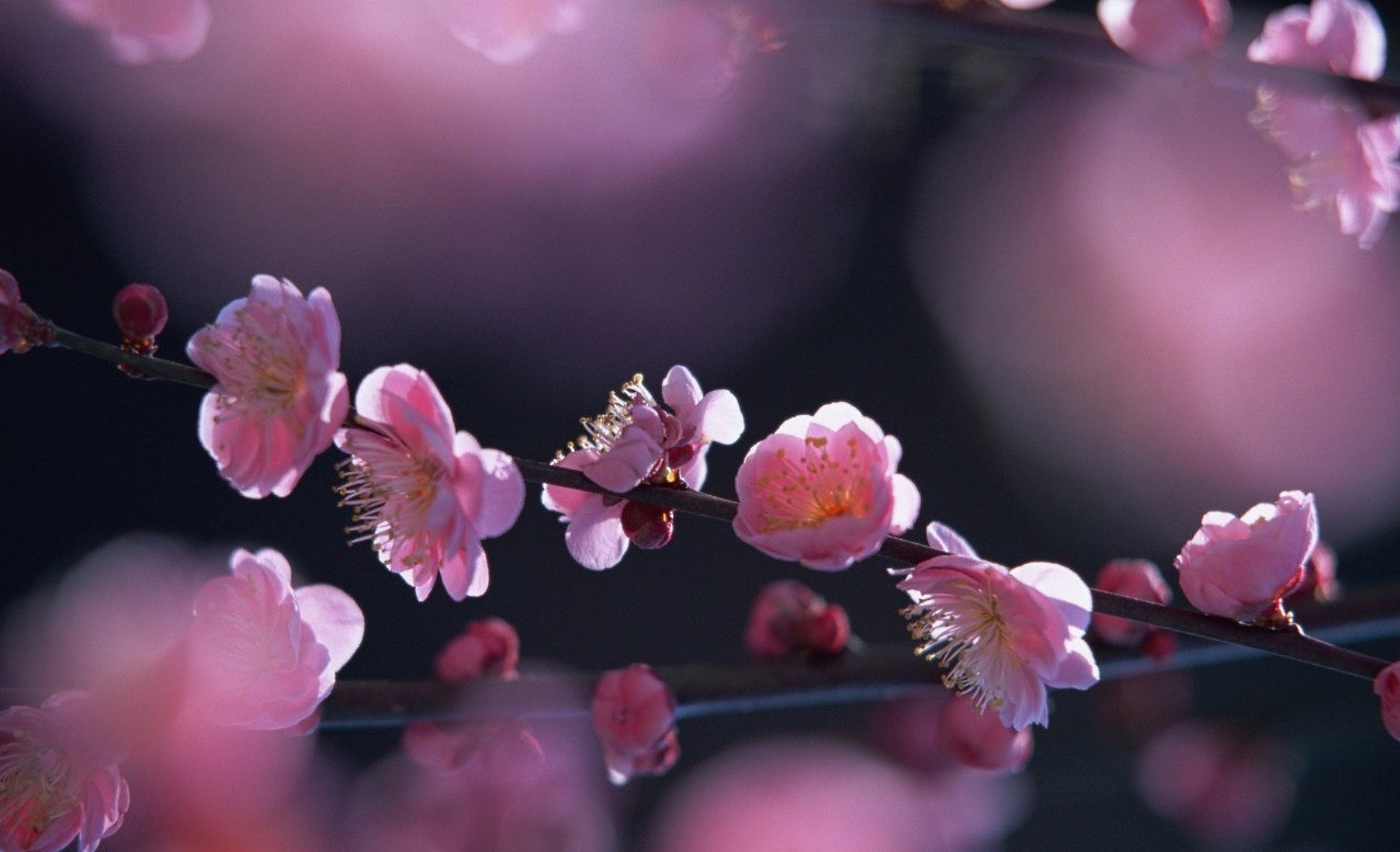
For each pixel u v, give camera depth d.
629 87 0.66
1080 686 0.46
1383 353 1.19
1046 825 0.89
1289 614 0.47
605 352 1.21
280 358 0.46
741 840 0.62
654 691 0.51
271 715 0.47
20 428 1.13
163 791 0.58
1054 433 1.21
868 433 0.46
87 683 0.48
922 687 0.53
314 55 1.08
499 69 0.98
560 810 0.56
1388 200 0.55
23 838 0.47
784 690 0.52
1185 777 0.63
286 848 0.59
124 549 1.01
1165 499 1.17
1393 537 1.13
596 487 0.46
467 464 0.46
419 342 1.19
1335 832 0.96
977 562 0.46
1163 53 0.53
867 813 0.61
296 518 1.10
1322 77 0.53
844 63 0.60
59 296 1.19
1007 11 0.54
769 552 0.46
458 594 0.46
